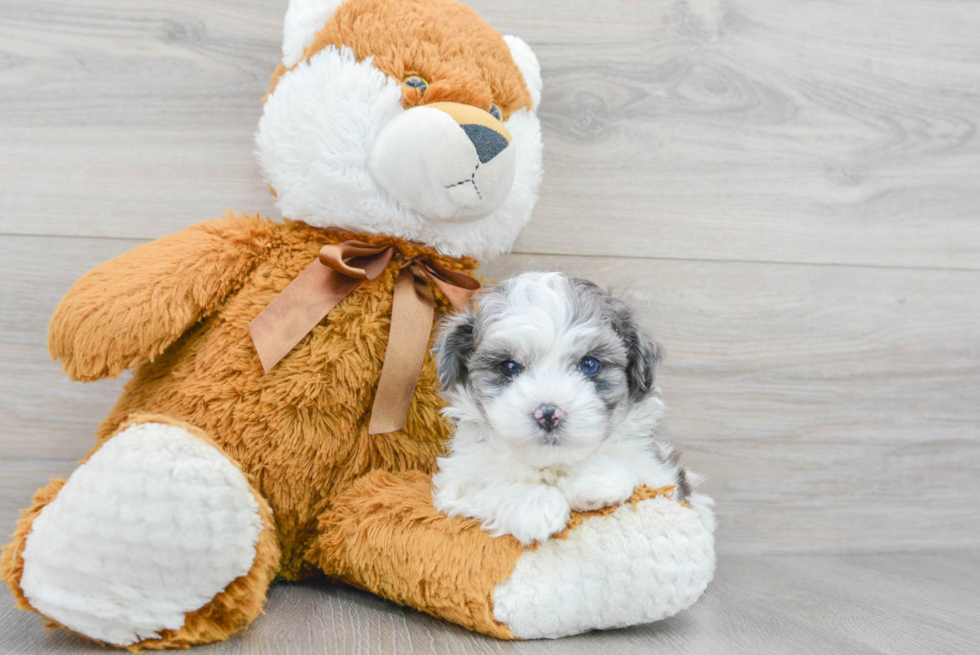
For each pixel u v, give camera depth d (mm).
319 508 631
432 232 639
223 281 626
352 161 620
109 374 604
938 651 585
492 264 765
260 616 594
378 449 631
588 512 584
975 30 816
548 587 570
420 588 581
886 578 736
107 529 532
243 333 620
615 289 742
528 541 575
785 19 793
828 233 803
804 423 802
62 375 729
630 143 777
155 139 736
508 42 693
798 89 797
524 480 596
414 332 630
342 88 619
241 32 742
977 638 605
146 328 601
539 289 605
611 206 777
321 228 646
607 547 573
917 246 814
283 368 617
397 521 595
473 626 575
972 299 819
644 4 775
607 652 565
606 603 575
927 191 816
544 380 576
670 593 577
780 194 796
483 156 604
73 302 600
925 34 812
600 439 577
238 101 742
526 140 668
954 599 684
